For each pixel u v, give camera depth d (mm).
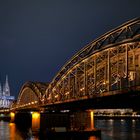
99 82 75938
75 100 80188
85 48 80938
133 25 61375
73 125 113312
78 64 85062
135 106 66188
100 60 76000
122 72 65188
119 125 182000
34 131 113750
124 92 57844
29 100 188875
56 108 113625
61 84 100062
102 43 72188
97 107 81250
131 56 64438
